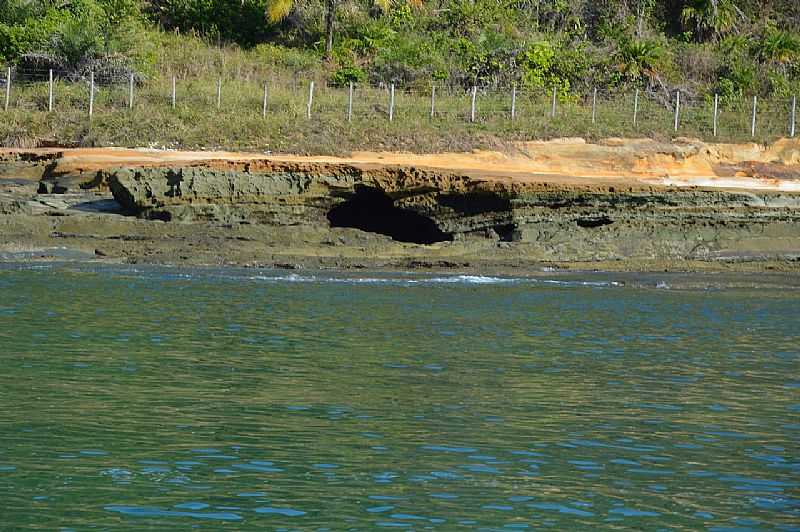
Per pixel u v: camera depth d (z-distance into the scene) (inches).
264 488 588.4
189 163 1822.1
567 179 1835.6
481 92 2950.3
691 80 3275.1
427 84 2987.2
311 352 964.0
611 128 2625.5
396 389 829.8
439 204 1769.2
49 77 2704.2
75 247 1622.8
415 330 1096.8
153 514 543.5
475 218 1760.6
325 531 526.9
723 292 1462.8
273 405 767.7
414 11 3432.6
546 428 729.0
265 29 3344.0
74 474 600.7
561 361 962.7
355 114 2600.9
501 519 550.3
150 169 1744.6
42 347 938.1
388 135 2442.2
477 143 2444.6
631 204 1761.8
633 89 3149.6
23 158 2065.7
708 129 2726.4
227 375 858.1
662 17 3644.2
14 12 3011.8
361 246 1701.5
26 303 1173.1
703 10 3572.8
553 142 2496.3
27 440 660.1
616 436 714.8
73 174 1930.4
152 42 3058.6
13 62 2802.7
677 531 541.3
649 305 1326.3
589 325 1167.0
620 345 1053.2
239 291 1331.2
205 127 2399.1
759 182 2236.7
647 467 647.1
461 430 717.9
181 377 844.0
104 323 1072.2
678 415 777.6
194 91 2674.7
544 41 3267.7
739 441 711.1
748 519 561.3
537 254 1694.1
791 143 2628.0
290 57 3122.5
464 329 1114.1
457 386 847.7
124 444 660.1
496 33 3235.7
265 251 1649.9
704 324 1200.2
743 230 1780.3
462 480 611.2
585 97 3080.7
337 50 3184.1
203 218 1724.9
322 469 624.1
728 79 3230.8
